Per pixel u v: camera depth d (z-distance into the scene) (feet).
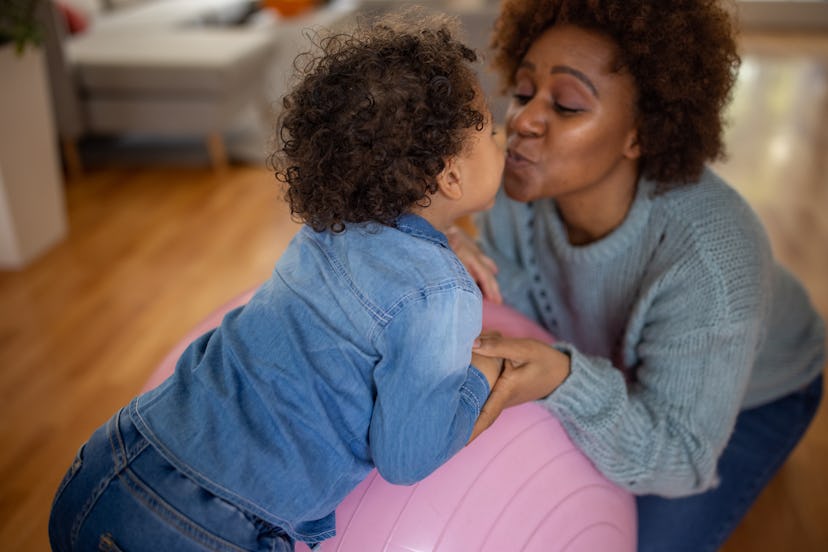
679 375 3.17
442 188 2.61
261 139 12.24
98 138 12.39
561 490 3.02
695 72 2.99
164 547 2.41
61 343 6.97
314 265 2.55
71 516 2.53
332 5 17.29
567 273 3.69
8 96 7.92
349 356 2.42
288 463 2.41
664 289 3.20
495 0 16.57
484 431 2.97
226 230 9.27
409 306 2.34
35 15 9.83
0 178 7.93
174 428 2.47
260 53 12.16
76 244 8.91
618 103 3.05
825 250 8.49
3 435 5.81
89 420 5.96
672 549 4.09
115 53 11.07
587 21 3.02
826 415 6.04
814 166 11.02
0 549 4.82
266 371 2.45
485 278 3.76
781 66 16.69
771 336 3.95
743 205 3.25
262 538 2.48
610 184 3.34
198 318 7.36
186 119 10.89
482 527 2.81
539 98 3.11
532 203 3.83
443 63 2.53
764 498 5.30
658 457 3.13
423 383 2.33
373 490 2.80
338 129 2.41
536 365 2.89
